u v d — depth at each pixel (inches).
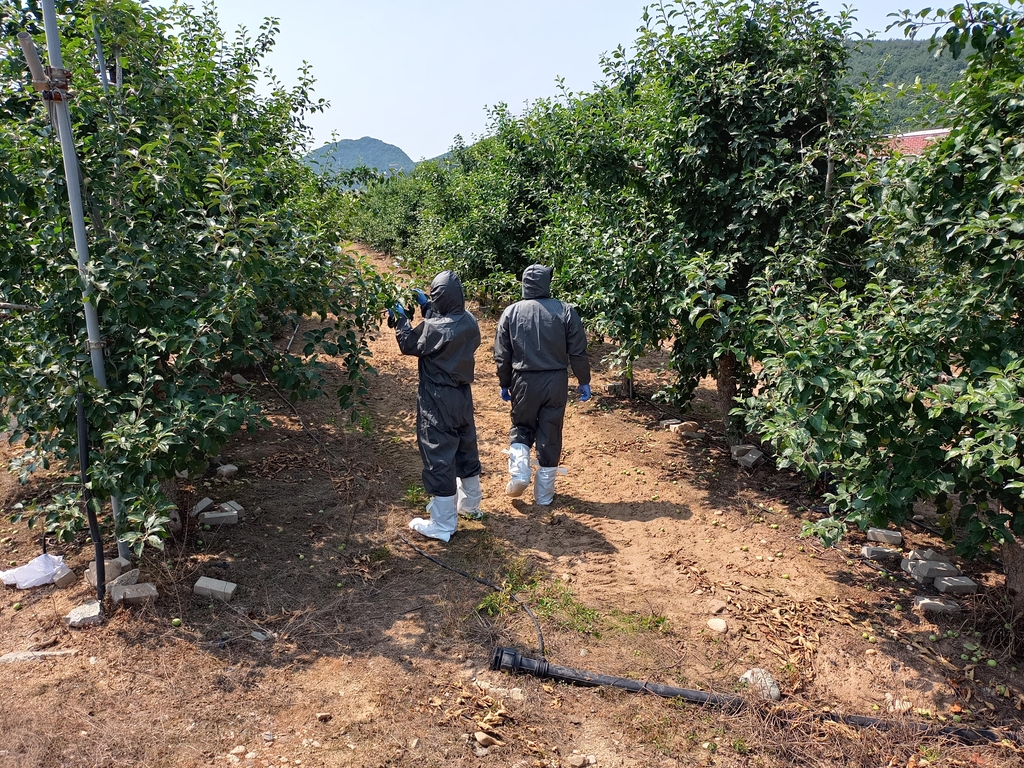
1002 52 136.0
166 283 157.6
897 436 139.8
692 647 139.8
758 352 189.0
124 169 155.1
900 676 132.7
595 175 245.8
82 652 130.0
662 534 186.2
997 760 113.3
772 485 218.4
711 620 147.8
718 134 217.3
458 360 176.1
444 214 565.3
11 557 161.6
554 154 271.7
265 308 211.6
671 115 223.6
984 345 137.1
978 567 170.4
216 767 105.0
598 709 122.6
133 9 170.1
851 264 198.2
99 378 147.9
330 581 159.8
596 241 240.2
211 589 149.3
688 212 236.5
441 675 129.9
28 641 132.7
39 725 110.6
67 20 191.2
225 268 157.1
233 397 154.9
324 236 208.4
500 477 225.0
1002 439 112.0
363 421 255.3
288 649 135.3
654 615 149.8
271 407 272.4
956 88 142.3
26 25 196.1
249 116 258.7
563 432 268.1
